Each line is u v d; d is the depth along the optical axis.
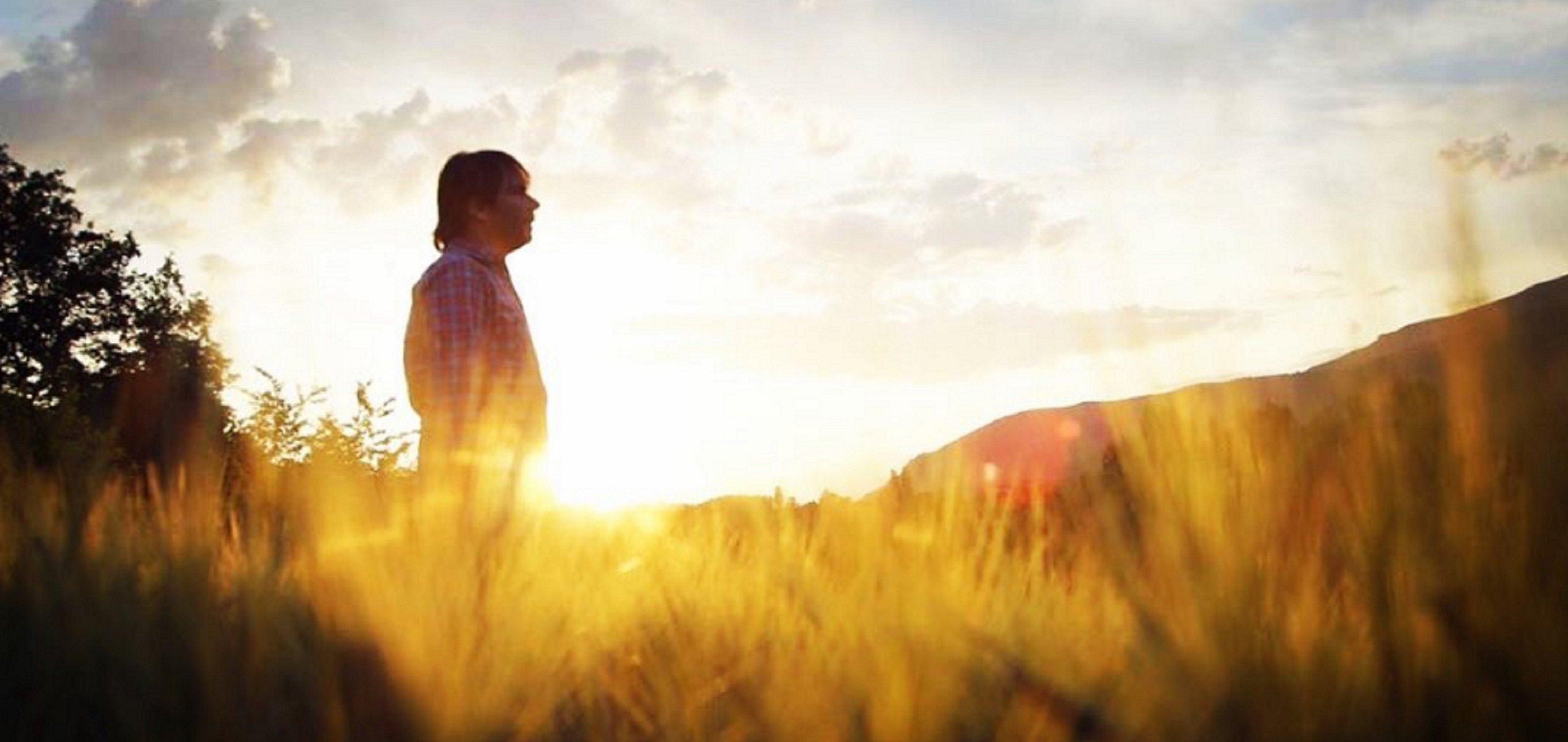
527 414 5.34
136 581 2.79
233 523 3.11
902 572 2.58
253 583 2.77
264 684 2.52
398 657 2.52
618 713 2.73
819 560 2.91
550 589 3.04
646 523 3.51
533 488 3.71
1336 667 2.02
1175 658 2.10
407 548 3.02
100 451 3.20
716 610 2.97
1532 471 2.03
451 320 5.19
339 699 2.46
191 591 2.69
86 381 44.53
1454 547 2.01
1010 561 2.75
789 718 2.38
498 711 2.53
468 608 2.78
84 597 2.70
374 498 2.96
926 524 2.71
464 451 3.92
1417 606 2.01
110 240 48.91
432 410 5.20
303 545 2.89
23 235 47.34
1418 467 2.08
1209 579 2.12
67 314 47.78
